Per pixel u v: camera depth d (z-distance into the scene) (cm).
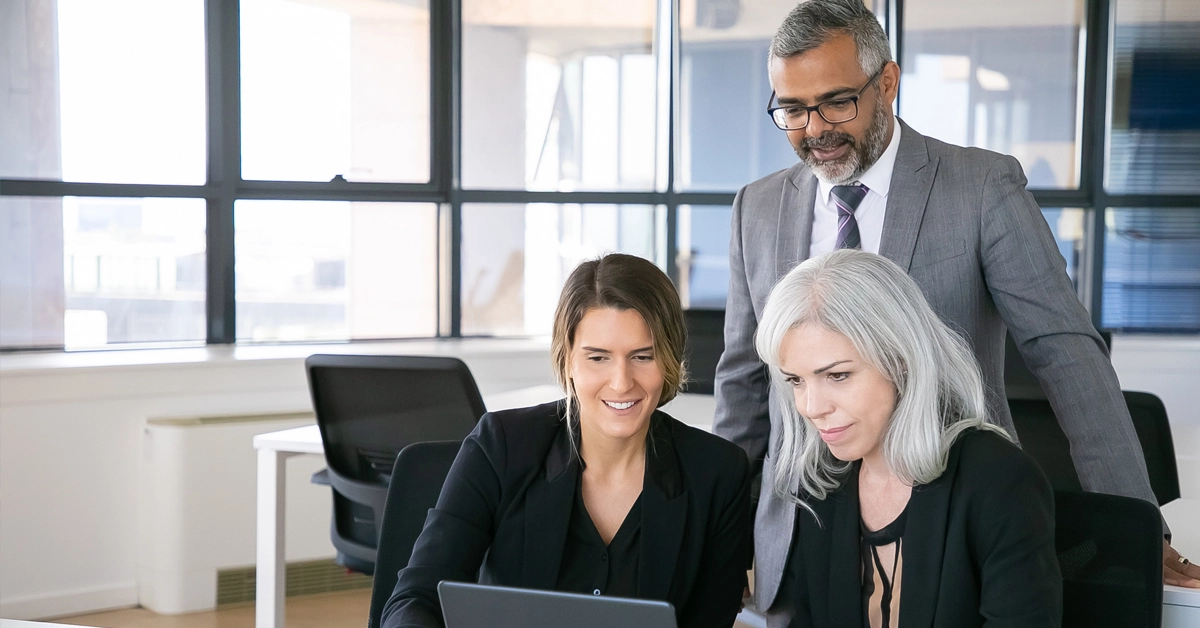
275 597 321
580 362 155
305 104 461
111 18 425
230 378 414
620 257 159
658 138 497
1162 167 509
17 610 380
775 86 198
